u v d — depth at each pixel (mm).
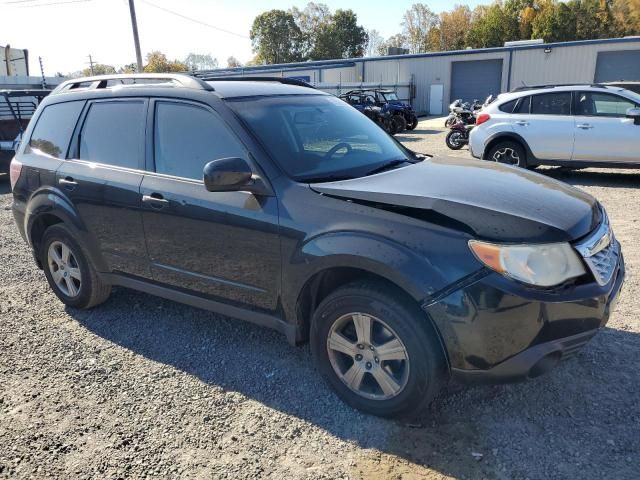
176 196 3527
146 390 3344
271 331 4102
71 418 3074
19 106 12570
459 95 35188
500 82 33531
